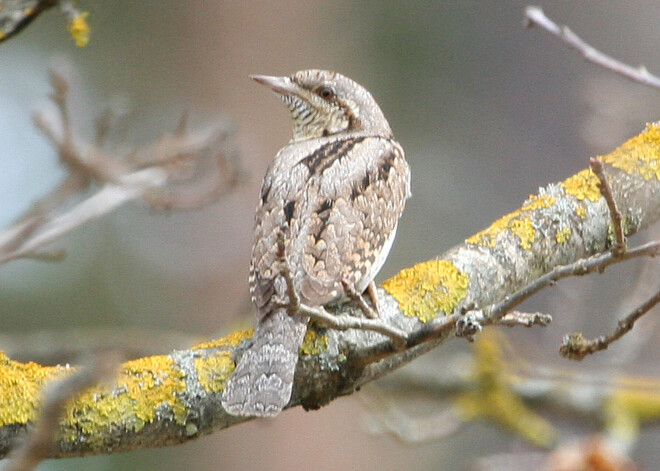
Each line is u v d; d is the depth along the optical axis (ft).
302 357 21.52
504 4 62.85
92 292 51.75
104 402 19.83
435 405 45.60
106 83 55.47
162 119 54.13
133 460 48.44
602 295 44.62
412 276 23.77
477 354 39.29
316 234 23.21
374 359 21.52
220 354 21.06
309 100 29.30
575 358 21.02
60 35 55.67
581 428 41.50
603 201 25.20
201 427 20.59
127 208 52.80
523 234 24.62
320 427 50.85
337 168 24.98
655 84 25.76
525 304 48.26
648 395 39.09
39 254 28.53
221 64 55.83
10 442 19.10
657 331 41.32
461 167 60.64
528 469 36.58
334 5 58.13
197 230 53.01
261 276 22.50
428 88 61.05
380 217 24.75
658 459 51.24
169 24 56.24
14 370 19.56
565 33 26.53
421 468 52.08
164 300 52.47
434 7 61.46
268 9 56.29
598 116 40.50
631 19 64.69
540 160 61.57
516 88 62.69
